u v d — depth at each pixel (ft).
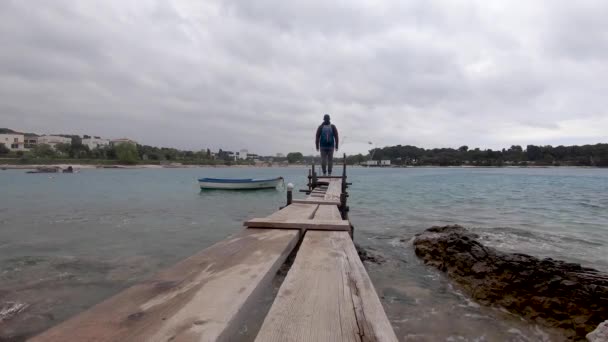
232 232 39.86
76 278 23.67
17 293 21.02
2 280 23.18
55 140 522.06
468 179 191.83
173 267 8.16
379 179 189.67
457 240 26.94
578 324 15.58
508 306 17.97
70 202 71.82
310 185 43.06
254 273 7.78
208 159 654.94
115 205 66.95
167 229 41.75
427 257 26.73
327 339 4.98
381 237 35.88
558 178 204.44
